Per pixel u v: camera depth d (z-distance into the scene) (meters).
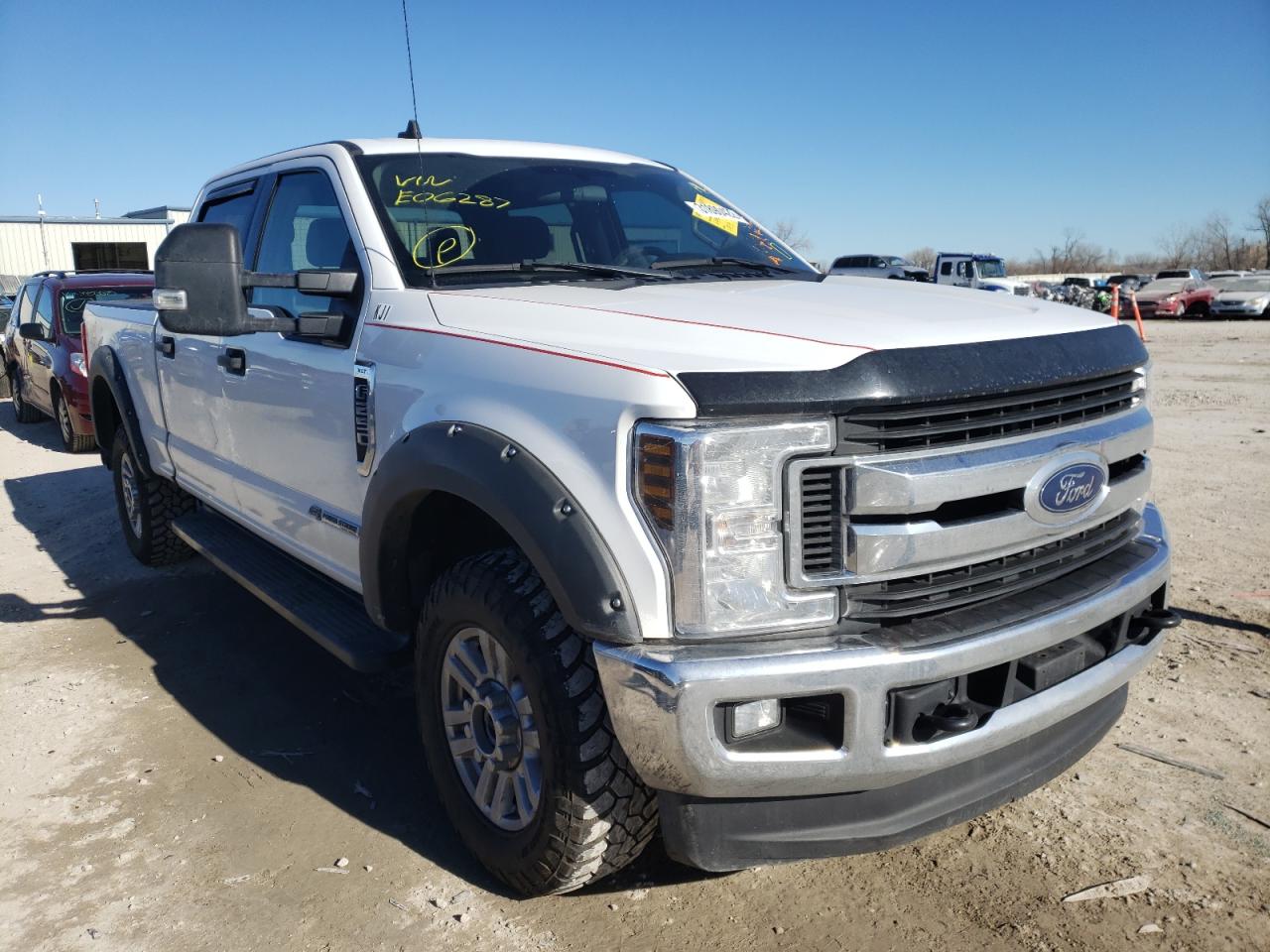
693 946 2.48
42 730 3.75
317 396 3.29
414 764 3.46
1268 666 3.98
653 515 2.15
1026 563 2.44
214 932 2.58
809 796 2.26
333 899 2.71
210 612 5.02
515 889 2.66
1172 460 8.08
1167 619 2.71
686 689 2.05
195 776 3.39
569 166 3.81
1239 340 21.81
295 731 3.71
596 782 2.34
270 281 3.02
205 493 4.54
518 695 2.53
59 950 2.52
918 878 2.75
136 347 5.09
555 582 2.24
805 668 2.08
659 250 3.64
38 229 34.84
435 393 2.71
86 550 6.23
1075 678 2.49
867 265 32.78
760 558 2.13
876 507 2.15
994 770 2.46
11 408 14.18
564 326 2.54
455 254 3.22
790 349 2.19
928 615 2.28
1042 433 2.41
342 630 3.23
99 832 3.06
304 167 3.72
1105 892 2.65
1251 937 2.46
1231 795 3.09
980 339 2.35
